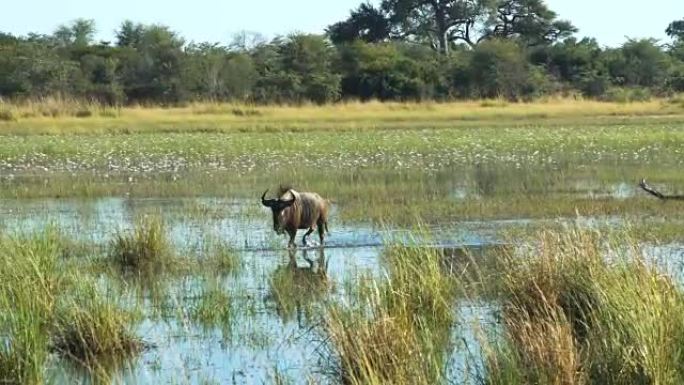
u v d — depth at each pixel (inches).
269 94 3462.1
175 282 798.5
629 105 3184.1
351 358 516.7
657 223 997.8
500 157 1696.6
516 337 535.2
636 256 595.2
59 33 5029.5
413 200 1214.3
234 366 571.8
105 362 587.2
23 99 3090.6
